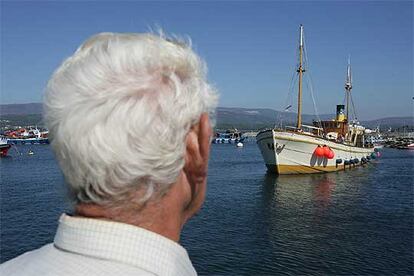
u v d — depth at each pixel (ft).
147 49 4.37
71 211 4.53
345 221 76.28
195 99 4.45
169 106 4.19
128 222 4.29
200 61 4.78
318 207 91.30
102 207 4.23
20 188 124.36
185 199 4.67
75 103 4.06
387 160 273.13
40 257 4.34
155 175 4.16
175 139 4.24
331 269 50.01
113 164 4.00
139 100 4.11
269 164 149.38
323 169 151.74
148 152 4.07
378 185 128.26
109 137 3.99
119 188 4.10
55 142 4.21
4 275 4.34
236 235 65.21
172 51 4.52
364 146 212.23
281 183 131.13
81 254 4.07
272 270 49.57
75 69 4.26
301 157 145.18
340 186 125.70
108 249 4.02
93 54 4.33
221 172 174.70
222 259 53.57
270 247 58.65
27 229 71.26
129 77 4.16
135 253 4.05
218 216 80.07
